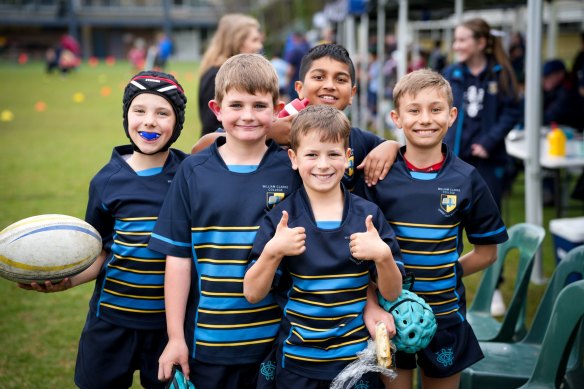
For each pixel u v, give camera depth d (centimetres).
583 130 793
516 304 334
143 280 266
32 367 399
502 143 471
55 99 2275
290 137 246
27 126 1588
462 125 472
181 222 252
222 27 473
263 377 250
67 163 1112
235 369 250
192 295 256
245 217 247
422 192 268
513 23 1374
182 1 6912
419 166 276
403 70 936
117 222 268
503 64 473
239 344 247
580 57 956
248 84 244
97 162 1123
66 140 1373
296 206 244
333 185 238
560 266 322
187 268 254
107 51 7075
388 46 1731
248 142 251
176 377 240
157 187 270
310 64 287
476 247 294
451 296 272
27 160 1141
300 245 228
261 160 255
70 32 6625
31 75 3647
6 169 1055
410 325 240
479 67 478
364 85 1454
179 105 267
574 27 2227
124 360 274
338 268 236
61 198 841
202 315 249
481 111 470
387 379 266
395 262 238
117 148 283
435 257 267
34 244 247
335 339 236
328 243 237
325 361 235
